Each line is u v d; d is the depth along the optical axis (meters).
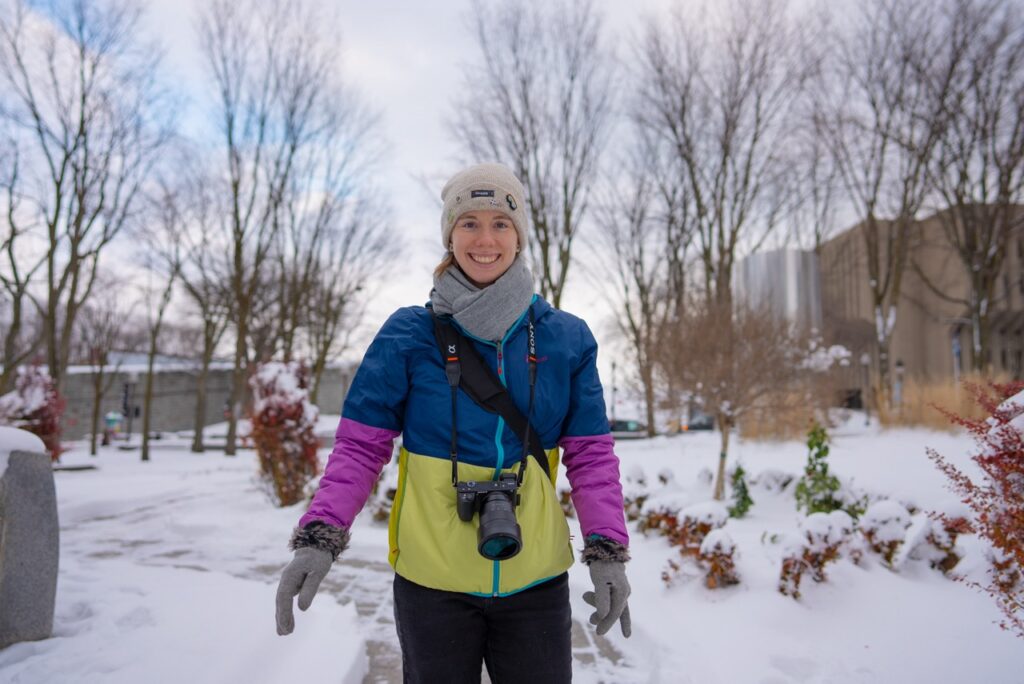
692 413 9.01
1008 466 2.62
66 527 7.45
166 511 8.52
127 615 3.43
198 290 24.20
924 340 31.00
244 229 21.27
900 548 4.28
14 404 12.20
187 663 2.76
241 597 3.82
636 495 6.70
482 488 1.51
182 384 41.84
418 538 1.54
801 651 3.31
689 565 4.62
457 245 1.71
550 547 1.57
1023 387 2.79
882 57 18.39
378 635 3.84
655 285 23.72
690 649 3.47
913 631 3.38
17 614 3.09
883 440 11.72
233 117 20.83
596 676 3.26
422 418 1.60
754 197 21.05
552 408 1.65
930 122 18.12
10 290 16.33
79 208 16.48
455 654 1.54
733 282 15.48
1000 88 17.84
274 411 8.48
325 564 1.42
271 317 23.27
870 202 19.55
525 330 1.68
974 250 19.92
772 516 6.74
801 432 11.66
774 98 20.34
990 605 3.54
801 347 8.64
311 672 2.86
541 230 20.86
